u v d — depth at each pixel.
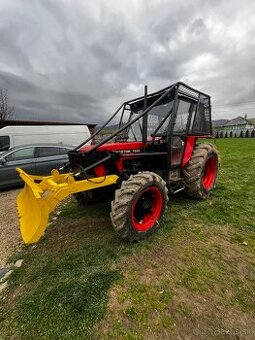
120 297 1.92
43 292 2.03
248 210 3.66
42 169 6.41
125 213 2.54
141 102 4.03
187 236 2.87
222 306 1.79
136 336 1.57
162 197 2.96
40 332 1.65
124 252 2.56
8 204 4.81
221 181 5.57
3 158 5.97
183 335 1.56
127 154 3.18
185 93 3.57
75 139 11.05
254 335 1.55
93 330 1.63
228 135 36.91
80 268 2.33
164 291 1.96
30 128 9.93
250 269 2.22
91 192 3.69
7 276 2.33
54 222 3.54
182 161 3.83
